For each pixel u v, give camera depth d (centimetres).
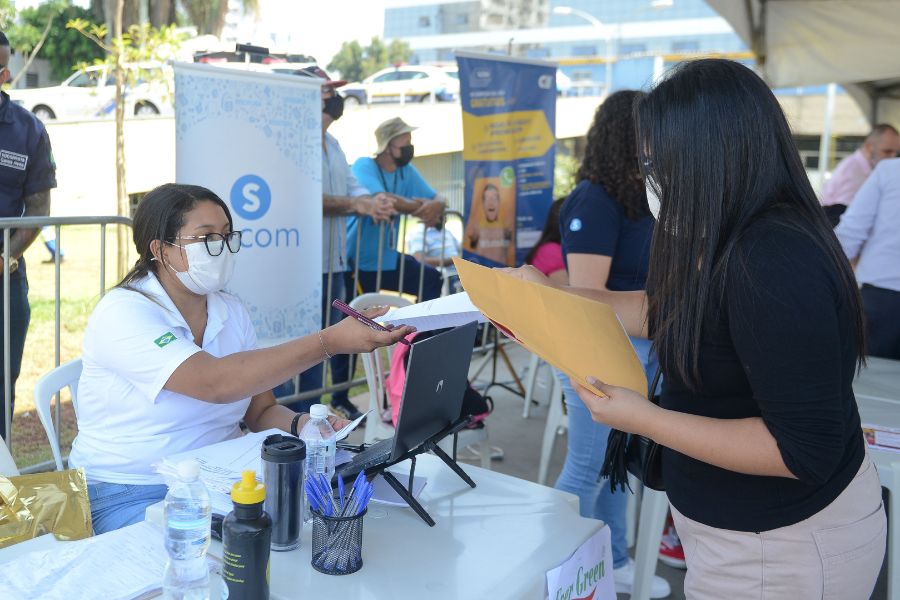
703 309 121
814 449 112
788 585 127
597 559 153
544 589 136
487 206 445
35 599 117
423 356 152
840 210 292
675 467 139
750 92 119
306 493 142
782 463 114
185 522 122
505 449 412
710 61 125
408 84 1432
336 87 413
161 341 180
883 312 344
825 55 586
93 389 191
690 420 123
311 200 343
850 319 119
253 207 325
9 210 319
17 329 324
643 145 129
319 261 351
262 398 211
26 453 379
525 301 142
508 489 172
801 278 111
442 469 182
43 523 158
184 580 119
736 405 125
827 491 124
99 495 187
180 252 188
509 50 460
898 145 627
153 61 745
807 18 582
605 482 254
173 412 189
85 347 192
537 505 164
